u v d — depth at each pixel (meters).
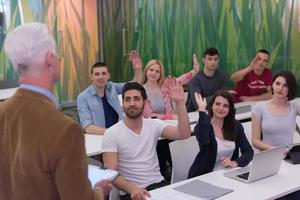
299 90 4.66
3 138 1.19
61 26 7.09
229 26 5.34
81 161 1.13
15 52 1.15
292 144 3.04
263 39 5.00
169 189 2.18
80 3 7.31
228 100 2.75
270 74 4.78
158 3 6.38
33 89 1.17
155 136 2.73
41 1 6.90
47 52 1.17
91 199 1.17
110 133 2.60
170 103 4.23
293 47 4.73
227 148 2.74
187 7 5.86
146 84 4.27
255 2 5.02
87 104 3.72
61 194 1.12
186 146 2.87
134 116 2.61
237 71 5.09
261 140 3.13
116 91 3.95
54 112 1.16
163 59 6.39
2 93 4.88
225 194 2.10
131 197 2.29
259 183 2.26
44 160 1.11
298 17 4.64
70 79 7.23
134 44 6.96
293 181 2.29
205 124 2.64
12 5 6.64
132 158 2.62
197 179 2.34
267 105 3.11
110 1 7.36
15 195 1.17
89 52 7.49
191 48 5.86
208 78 4.57
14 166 1.16
